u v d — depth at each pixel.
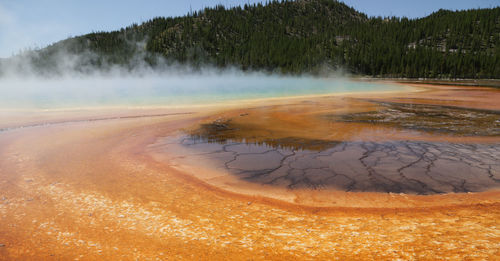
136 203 3.99
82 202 4.02
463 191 4.28
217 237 3.06
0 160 6.11
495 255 2.49
